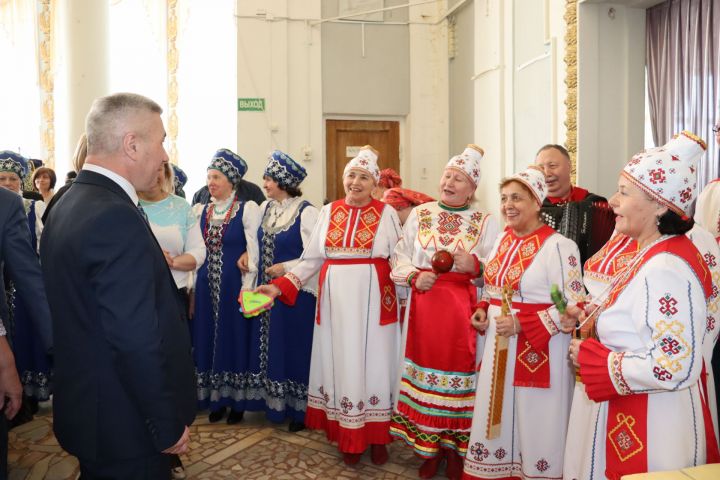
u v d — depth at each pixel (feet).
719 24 12.41
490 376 7.80
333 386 9.51
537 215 7.88
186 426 5.32
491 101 18.53
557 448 7.51
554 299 6.83
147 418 4.85
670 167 4.93
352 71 22.24
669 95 13.61
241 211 11.00
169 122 22.13
